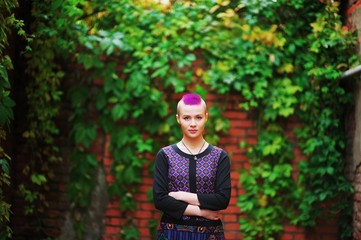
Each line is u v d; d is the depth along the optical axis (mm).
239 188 6602
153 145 6543
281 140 6570
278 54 6551
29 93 6473
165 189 3686
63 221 6527
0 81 4418
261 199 6539
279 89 6559
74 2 6410
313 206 6469
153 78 6590
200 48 6629
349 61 6379
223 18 6582
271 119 6605
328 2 6551
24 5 6434
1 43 4891
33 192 6488
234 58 6570
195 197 3629
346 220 6367
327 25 6516
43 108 6477
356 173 6219
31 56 6422
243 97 6625
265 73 6512
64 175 6566
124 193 6539
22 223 6500
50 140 6484
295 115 6625
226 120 6586
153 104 6484
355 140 6246
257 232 6508
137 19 6586
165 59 6457
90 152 6574
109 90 6438
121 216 6562
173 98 6598
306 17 6629
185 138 3777
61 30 6422
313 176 6480
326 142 6461
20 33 4879
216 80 6527
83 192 6523
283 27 6602
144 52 6480
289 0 6590
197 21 6609
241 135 6625
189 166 3701
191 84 6598
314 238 6535
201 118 3732
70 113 6586
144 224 6559
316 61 6551
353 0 6410
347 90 6539
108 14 6562
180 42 6512
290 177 6566
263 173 6523
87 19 6516
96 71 6492
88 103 6574
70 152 6574
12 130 6277
